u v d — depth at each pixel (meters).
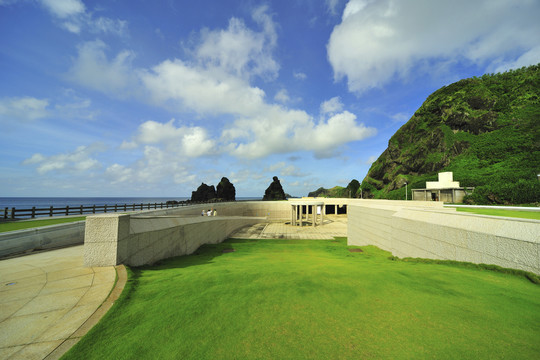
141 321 3.80
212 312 4.02
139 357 2.94
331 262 8.79
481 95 70.06
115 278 5.98
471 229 6.99
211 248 16.12
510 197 22.75
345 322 3.59
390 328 3.38
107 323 3.75
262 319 3.74
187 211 30.86
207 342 3.20
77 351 3.10
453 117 71.62
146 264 9.10
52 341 3.38
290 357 2.83
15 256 8.67
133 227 8.38
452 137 69.50
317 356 2.83
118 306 4.32
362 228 17.67
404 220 11.08
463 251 7.31
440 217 8.67
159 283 5.64
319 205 39.06
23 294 5.02
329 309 4.02
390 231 12.69
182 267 8.30
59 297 4.85
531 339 2.98
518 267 5.57
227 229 26.14
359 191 97.19
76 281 5.79
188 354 2.96
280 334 3.33
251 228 35.19
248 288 5.07
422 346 2.93
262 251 15.34
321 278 5.60
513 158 50.88
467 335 3.12
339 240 24.66
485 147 59.50
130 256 7.98
